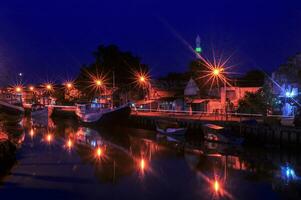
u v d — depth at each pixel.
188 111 57.00
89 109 65.44
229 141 37.38
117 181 22.88
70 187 21.45
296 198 19.56
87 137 46.62
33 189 20.89
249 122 37.66
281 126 33.72
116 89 82.06
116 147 37.50
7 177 23.55
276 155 31.34
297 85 41.34
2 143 27.25
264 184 22.22
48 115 84.50
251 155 31.52
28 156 31.34
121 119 58.84
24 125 65.12
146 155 32.34
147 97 73.88
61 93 109.44
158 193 20.44
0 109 63.69
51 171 25.41
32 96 126.12
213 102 56.66
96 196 19.81
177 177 24.03
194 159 30.16
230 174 24.80
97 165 27.72
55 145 38.62
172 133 46.16
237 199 19.42
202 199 19.45
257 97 45.88
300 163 27.95
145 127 55.59
